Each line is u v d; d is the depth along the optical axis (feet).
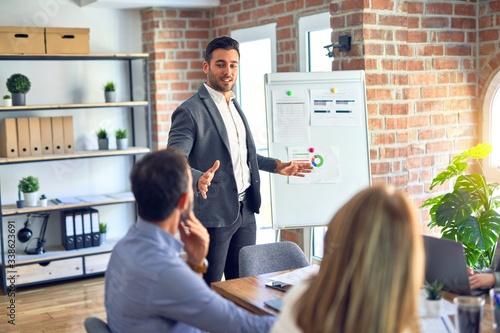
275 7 16.76
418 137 14.06
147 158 6.56
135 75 19.65
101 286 17.58
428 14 13.84
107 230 19.69
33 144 17.35
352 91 13.12
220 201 11.55
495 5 14.03
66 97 18.79
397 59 13.46
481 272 8.75
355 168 13.19
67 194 18.98
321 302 4.75
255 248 10.22
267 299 8.24
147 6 18.66
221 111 11.78
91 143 19.22
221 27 19.15
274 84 13.23
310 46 15.89
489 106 14.42
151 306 6.15
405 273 4.60
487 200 12.84
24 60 18.08
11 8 17.83
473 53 14.57
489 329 6.98
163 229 6.52
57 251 17.89
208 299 6.15
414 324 4.71
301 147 13.19
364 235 4.65
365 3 12.93
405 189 13.91
